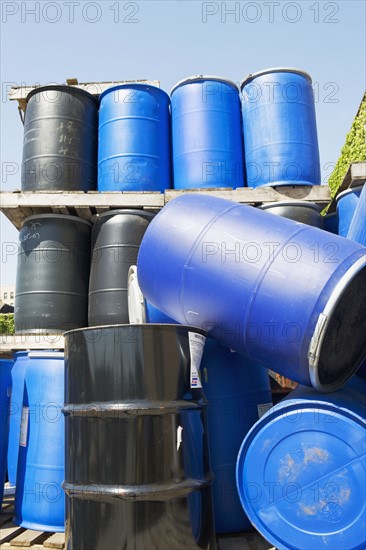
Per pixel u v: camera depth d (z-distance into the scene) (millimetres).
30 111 5055
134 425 2752
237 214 3258
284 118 4777
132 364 2824
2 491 4133
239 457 2799
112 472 2725
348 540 2510
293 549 2611
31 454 3799
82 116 5074
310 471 2631
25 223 4828
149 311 3924
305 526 2604
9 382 4289
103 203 4590
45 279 4621
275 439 2725
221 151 4879
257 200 4590
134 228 4621
